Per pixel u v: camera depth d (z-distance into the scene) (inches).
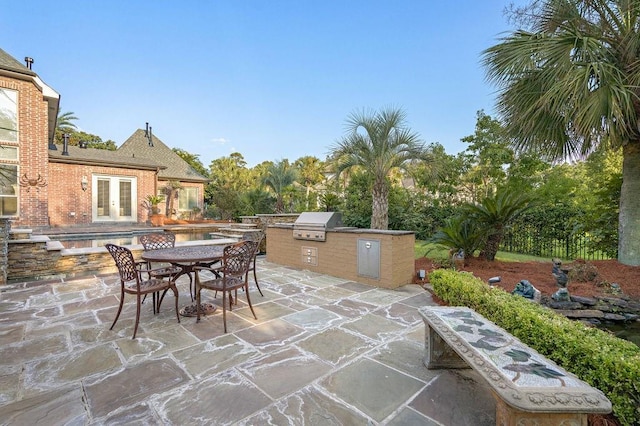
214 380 96.0
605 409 56.6
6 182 389.4
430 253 334.6
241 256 151.3
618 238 235.0
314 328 139.3
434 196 510.6
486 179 482.3
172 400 85.7
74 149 575.8
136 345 120.3
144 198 571.8
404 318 152.6
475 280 160.2
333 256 245.4
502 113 236.7
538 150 238.5
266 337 129.1
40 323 142.5
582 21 199.5
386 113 336.5
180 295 193.0
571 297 174.2
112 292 195.2
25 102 399.2
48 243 254.8
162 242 207.8
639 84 176.6
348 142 350.0
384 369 103.7
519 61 200.5
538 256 334.6
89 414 79.5
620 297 175.2
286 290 204.8
